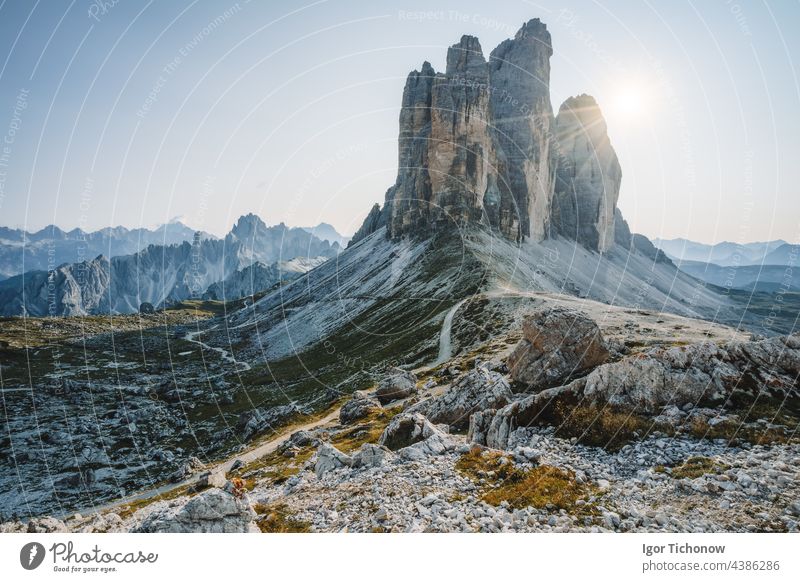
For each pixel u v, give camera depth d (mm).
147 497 51906
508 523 15266
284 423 73375
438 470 20719
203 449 75562
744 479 16828
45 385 120688
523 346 37656
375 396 62062
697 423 21922
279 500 22016
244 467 46219
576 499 16922
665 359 25781
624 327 78500
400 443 28156
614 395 24469
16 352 162750
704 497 16406
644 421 22812
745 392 23875
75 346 184750
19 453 75000
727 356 26281
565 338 35812
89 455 74000
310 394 98062
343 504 18984
